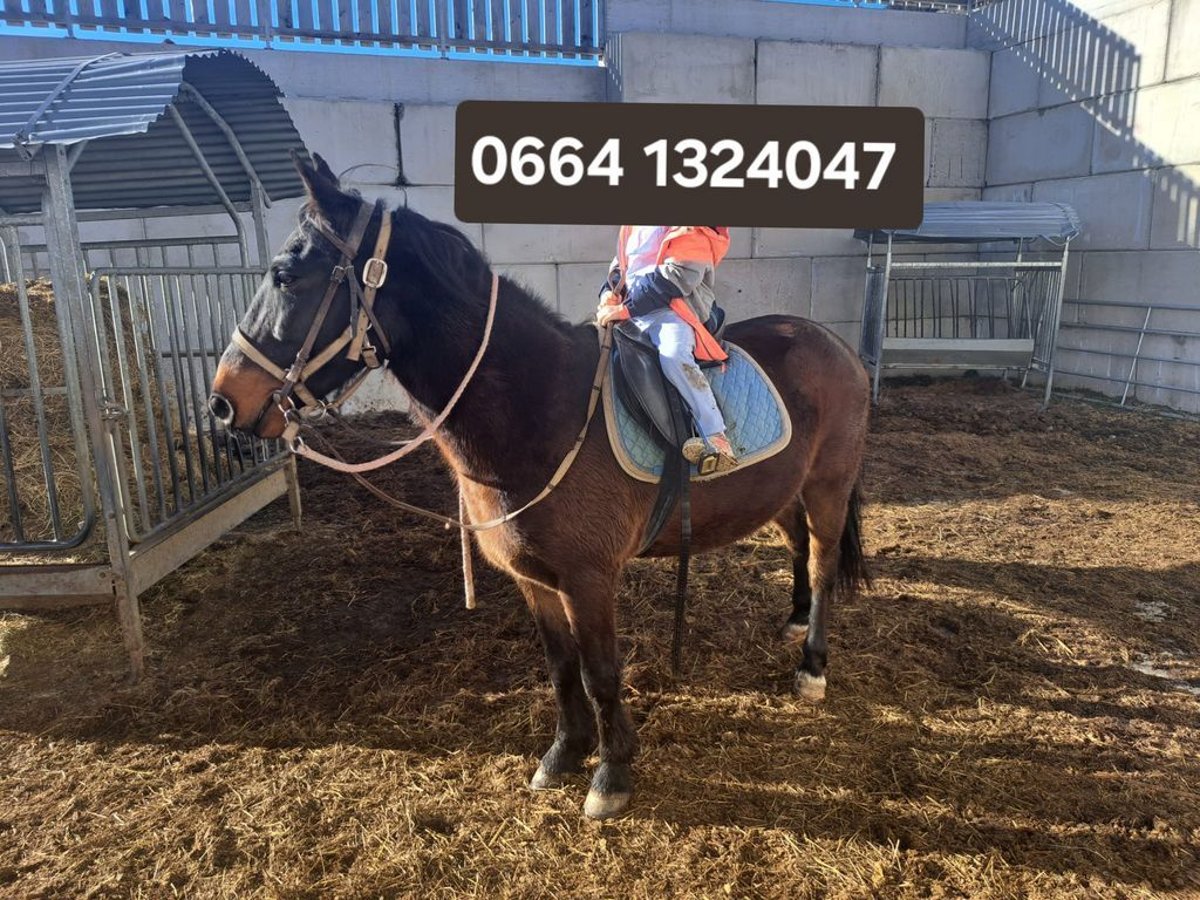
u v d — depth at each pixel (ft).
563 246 27.30
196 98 12.92
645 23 28.40
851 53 29.48
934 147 31.76
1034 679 10.32
